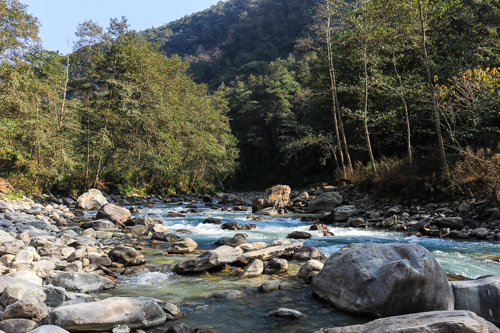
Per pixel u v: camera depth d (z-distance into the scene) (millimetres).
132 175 30391
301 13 98188
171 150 34688
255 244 7785
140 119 29219
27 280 4633
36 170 22344
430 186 12719
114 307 3559
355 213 13094
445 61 17859
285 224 12719
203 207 22188
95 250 7012
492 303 3787
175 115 36250
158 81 32750
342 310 4078
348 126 28594
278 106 57000
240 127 66375
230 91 72938
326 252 7402
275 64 74125
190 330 3439
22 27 19641
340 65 25969
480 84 12992
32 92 22781
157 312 3746
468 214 10406
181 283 5262
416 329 2877
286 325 3680
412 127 21203
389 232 10250
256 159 63500
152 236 9344
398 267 3799
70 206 21266
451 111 14320
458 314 3049
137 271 5934
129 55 29422
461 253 7137
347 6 19125
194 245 7738
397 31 17906
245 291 4859
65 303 3926
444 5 15086
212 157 38562
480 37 20297
